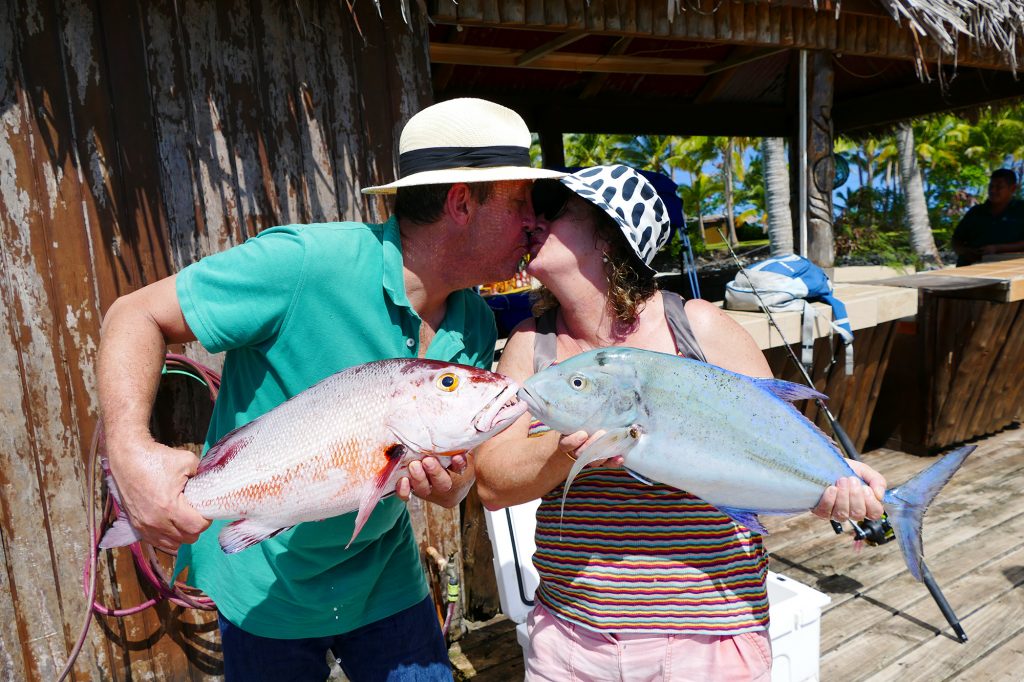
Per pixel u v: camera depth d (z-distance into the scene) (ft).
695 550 5.04
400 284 5.22
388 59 9.91
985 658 9.95
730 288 14.80
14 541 8.36
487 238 5.28
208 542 5.90
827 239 17.53
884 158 105.40
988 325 16.87
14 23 7.83
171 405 9.12
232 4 8.88
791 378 15.26
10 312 8.09
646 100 28.58
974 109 28.45
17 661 8.50
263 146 9.20
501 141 5.15
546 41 20.36
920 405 17.83
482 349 6.21
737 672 5.02
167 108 8.61
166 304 4.92
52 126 8.07
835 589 11.85
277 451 4.43
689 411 4.64
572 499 5.31
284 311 5.05
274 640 5.75
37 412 8.31
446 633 10.60
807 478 4.75
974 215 23.97
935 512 14.67
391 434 4.42
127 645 9.16
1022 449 18.26
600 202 5.03
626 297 5.30
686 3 12.42
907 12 13.43
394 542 6.04
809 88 16.96
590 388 4.51
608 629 5.11
